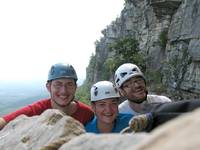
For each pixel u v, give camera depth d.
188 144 0.31
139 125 0.87
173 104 0.94
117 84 2.14
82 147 0.60
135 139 0.54
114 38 20.92
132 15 15.93
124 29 18.30
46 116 1.03
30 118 1.16
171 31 10.95
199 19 9.15
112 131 1.70
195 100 0.93
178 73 9.87
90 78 26.34
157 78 11.26
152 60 12.16
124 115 1.77
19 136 1.05
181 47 10.02
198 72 8.83
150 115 0.89
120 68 2.13
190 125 0.35
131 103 2.11
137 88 2.06
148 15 13.34
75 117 1.77
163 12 11.31
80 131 0.93
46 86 1.78
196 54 8.92
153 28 12.55
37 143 0.93
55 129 0.94
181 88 9.63
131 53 13.70
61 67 1.71
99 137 0.60
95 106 1.69
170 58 10.62
